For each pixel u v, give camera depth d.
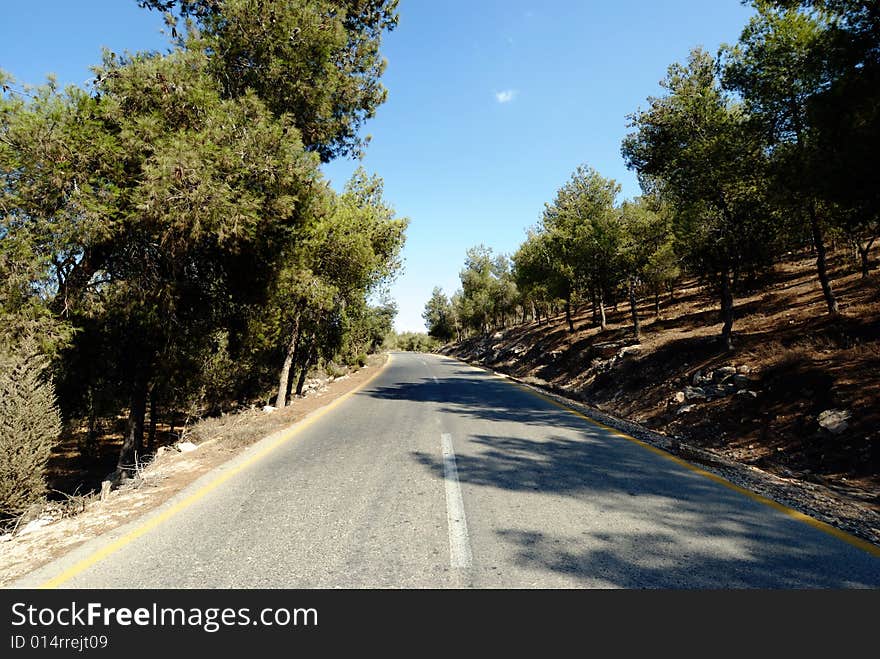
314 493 5.04
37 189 7.75
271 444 7.75
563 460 6.32
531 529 3.90
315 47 11.82
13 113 7.45
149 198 7.88
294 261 12.48
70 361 10.55
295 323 14.41
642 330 22.61
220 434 8.70
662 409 12.80
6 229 7.61
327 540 3.78
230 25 10.91
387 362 41.38
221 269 12.02
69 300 9.04
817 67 8.52
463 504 4.56
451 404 12.61
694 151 13.93
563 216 27.80
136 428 12.01
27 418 5.72
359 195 18.14
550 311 47.31
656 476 5.51
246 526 4.13
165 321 11.05
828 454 7.55
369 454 6.84
